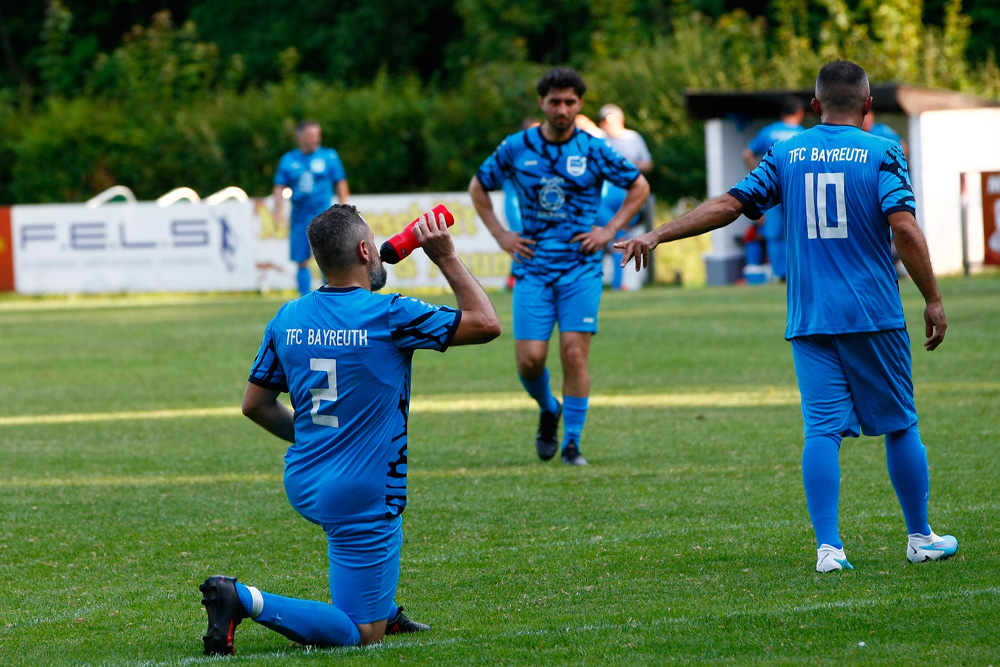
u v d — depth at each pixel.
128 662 13.52
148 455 28.03
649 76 97.94
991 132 76.88
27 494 23.81
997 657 12.44
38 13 151.88
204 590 12.88
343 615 13.51
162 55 117.62
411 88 101.69
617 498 21.97
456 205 75.69
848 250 16.45
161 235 80.81
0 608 16.25
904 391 16.70
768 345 44.94
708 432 28.66
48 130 103.12
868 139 16.56
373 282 14.13
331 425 13.59
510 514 21.02
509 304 64.44
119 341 53.72
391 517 13.70
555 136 25.69
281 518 21.41
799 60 99.44
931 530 17.62
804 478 16.70
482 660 13.05
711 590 15.75
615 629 14.02
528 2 130.00
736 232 80.88
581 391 25.77
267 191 100.75
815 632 13.54
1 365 46.53
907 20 102.81
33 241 82.62
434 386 38.34
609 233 25.59
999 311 51.28
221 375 42.25
